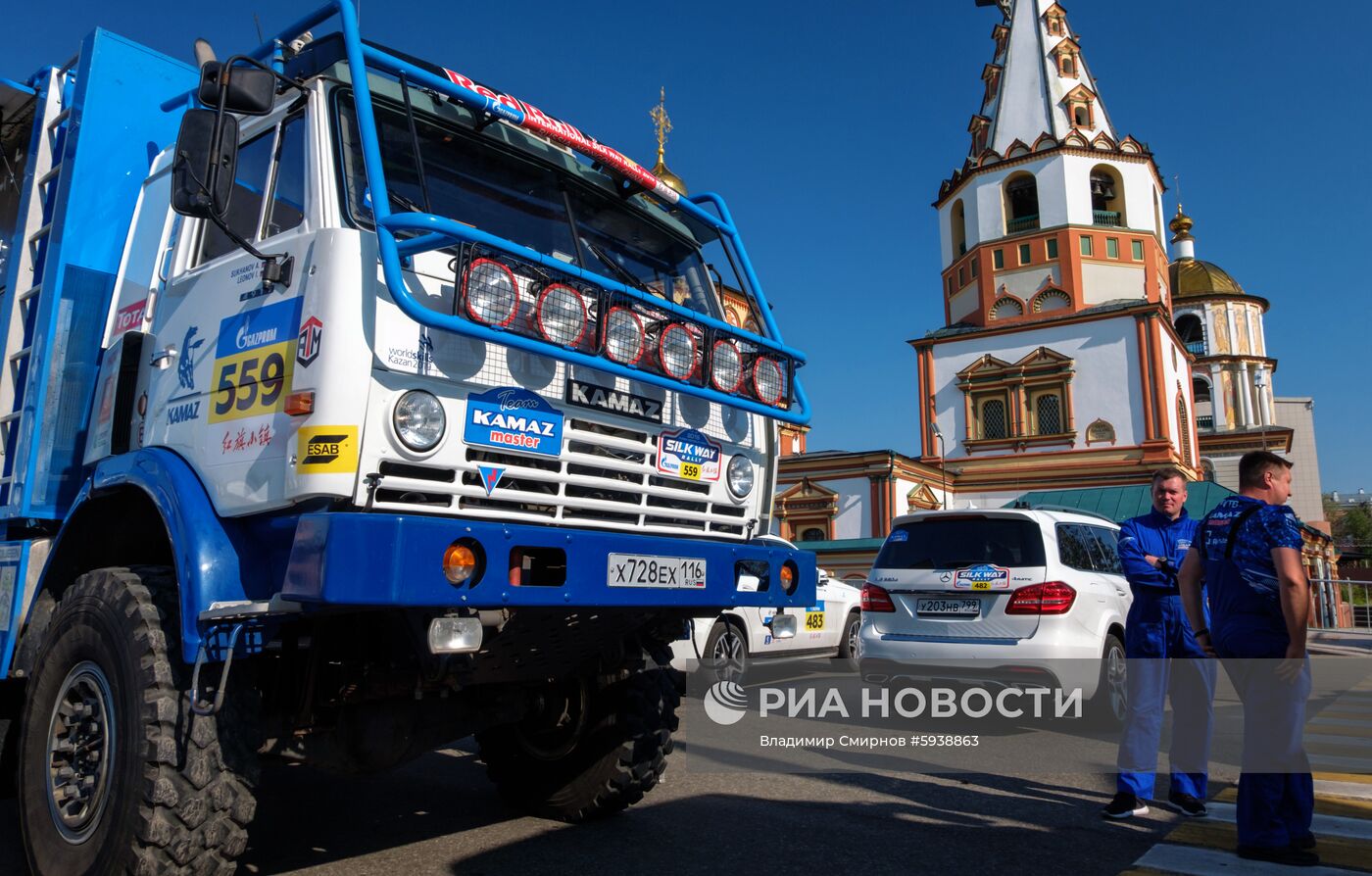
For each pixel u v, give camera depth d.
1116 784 5.63
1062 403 37.28
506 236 4.04
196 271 3.92
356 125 3.60
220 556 3.30
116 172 4.73
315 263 3.28
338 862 4.15
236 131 3.36
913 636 7.95
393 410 3.17
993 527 7.93
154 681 3.23
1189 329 60.53
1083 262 38.31
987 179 40.56
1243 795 4.37
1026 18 41.28
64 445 4.39
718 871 4.06
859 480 34.94
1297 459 68.56
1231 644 4.38
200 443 3.59
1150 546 5.35
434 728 4.08
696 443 4.21
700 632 8.54
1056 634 7.35
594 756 4.67
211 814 3.20
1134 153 39.28
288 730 3.56
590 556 3.51
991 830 4.82
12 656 4.12
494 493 3.39
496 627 3.39
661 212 4.96
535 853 4.29
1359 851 4.48
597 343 3.57
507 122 4.08
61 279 4.46
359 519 2.91
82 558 4.18
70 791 3.53
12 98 5.13
